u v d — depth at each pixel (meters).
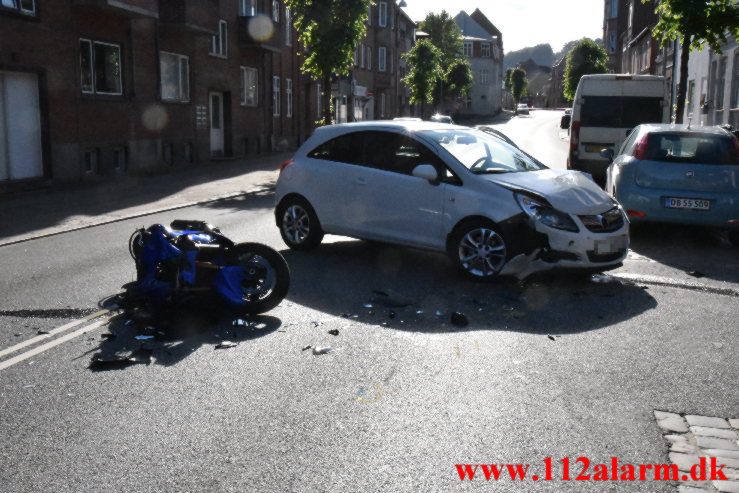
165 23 24.06
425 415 4.23
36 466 3.65
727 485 3.46
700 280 8.00
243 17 31.23
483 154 8.36
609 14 77.69
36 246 10.70
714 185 9.94
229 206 15.53
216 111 30.44
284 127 38.28
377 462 3.65
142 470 3.60
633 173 10.30
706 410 4.34
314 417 4.21
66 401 4.50
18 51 17.59
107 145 21.55
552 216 7.34
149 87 23.88
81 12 20.03
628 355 5.36
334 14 25.77
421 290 7.35
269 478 3.50
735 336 5.86
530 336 5.82
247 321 6.26
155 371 5.01
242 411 4.30
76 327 6.14
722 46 25.80
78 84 19.98
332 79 29.28
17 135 17.98
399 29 68.62
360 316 6.40
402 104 71.62
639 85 18.38
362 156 8.86
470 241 7.71
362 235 8.80
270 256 6.45
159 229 6.38
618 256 7.63
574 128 18.84
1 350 5.55
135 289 6.64
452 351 5.43
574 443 3.89
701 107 29.34
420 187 8.12
